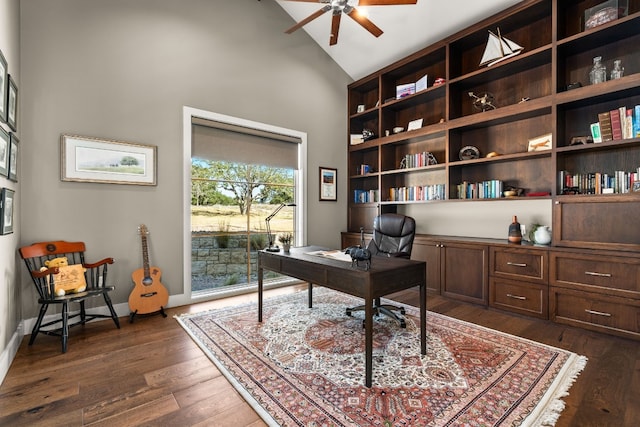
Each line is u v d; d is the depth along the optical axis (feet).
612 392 5.53
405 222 10.18
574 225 8.77
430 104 13.89
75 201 9.01
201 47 11.35
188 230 11.03
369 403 5.25
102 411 5.11
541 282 9.11
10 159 6.94
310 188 14.67
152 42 10.32
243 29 12.45
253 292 12.41
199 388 5.79
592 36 8.71
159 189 10.45
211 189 12.24
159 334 8.25
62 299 7.45
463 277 10.98
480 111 11.98
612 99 8.86
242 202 13.04
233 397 5.52
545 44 10.37
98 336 8.12
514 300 9.70
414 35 12.70
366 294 5.80
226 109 11.93
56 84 8.70
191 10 11.14
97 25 9.35
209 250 12.18
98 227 9.38
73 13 8.96
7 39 6.88
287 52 13.83
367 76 15.46
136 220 10.03
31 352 7.22
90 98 9.23
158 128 10.43
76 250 8.75
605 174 8.81
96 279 8.78
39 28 8.46
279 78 13.53
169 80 10.65
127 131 9.84
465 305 10.68
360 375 6.14
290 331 8.34
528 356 6.86
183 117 10.92
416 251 12.49
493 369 6.30
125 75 9.81
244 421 4.91
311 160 14.71
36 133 8.41
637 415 4.90
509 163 11.35
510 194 10.55
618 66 8.36
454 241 11.21
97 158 9.30
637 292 7.55
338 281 6.47
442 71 13.43
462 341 7.66
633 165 8.58
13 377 6.14
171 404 5.31
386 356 6.89
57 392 5.64
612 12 8.21
